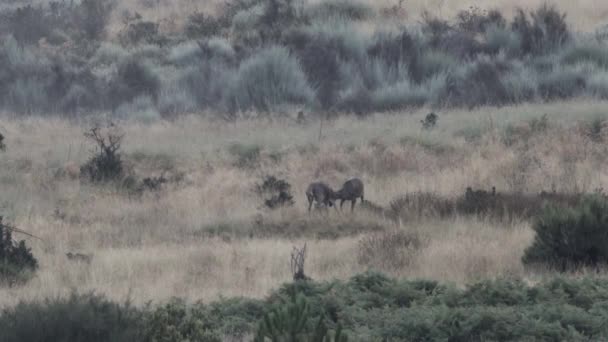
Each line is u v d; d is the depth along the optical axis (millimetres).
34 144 26766
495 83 30453
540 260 12461
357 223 17062
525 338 7898
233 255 14000
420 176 21594
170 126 29172
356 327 8359
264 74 31766
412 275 12156
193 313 8633
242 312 9297
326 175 22312
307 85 32062
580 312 8492
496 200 17438
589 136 23719
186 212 19391
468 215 16953
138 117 30734
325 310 9117
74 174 23078
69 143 26469
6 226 14602
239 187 21469
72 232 17344
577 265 12203
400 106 30328
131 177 22875
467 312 8484
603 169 21000
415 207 17750
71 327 7414
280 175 22703
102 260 14164
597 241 12234
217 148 25016
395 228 16062
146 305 9641
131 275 12945
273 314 5535
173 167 24141
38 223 18109
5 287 12344
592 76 30109
